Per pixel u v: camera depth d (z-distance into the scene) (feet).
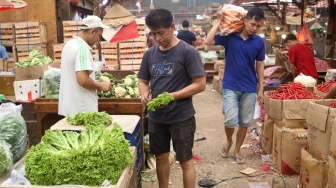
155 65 10.36
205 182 13.80
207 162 15.94
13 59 27.14
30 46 26.14
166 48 10.16
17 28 25.96
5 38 26.73
